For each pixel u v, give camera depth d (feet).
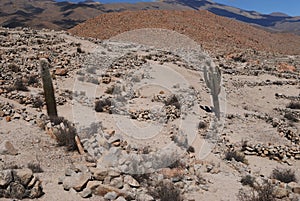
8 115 38.88
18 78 57.06
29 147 30.99
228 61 114.01
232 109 64.03
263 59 131.03
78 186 22.50
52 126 36.52
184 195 25.25
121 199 21.58
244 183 30.55
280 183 30.78
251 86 88.28
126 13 178.29
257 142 43.93
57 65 72.43
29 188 21.35
